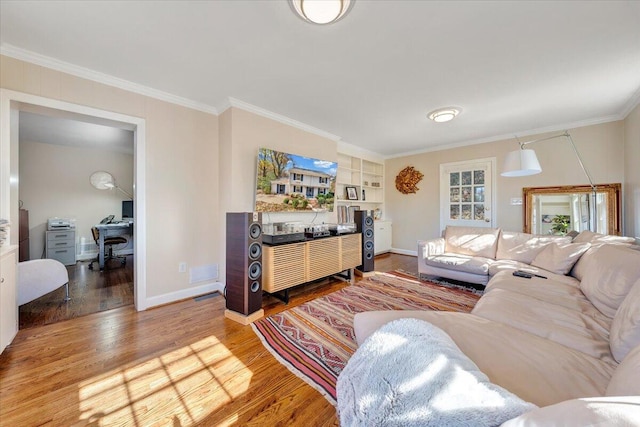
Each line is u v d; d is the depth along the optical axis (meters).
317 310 2.49
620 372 0.70
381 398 0.71
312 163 3.56
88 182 5.01
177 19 1.61
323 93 2.66
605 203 3.31
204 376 1.55
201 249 2.96
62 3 1.47
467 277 3.05
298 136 3.58
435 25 1.67
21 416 1.25
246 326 2.19
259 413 1.28
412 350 0.80
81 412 1.28
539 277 2.18
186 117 2.83
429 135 4.19
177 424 1.22
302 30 1.71
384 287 3.19
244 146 2.94
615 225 3.23
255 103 2.91
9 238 1.88
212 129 3.05
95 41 1.82
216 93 2.67
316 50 1.93
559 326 1.30
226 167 2.91
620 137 3.24
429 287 3.19
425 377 0.69
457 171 4.70
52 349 1.81
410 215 5.35
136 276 2.52
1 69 1.87
